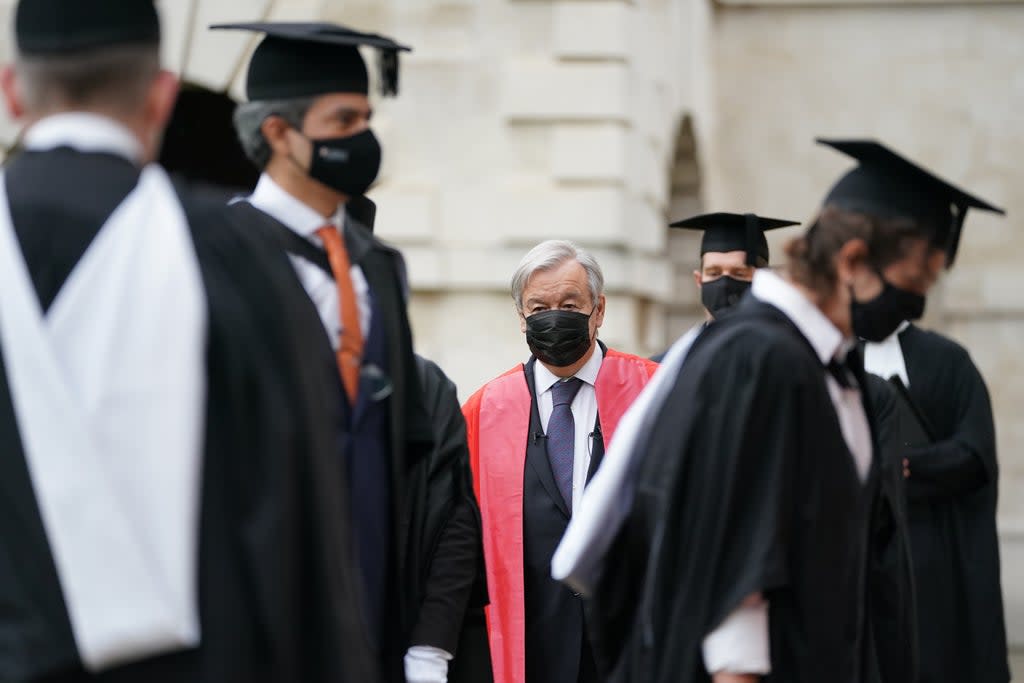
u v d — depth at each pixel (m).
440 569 13.09
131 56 8.10
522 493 15.73
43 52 8.00
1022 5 40.69
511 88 30.12
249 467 7.90
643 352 33.34
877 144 9.91
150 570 7.41
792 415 9.77
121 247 7.68
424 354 30.00
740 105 42.25
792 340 9.95
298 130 10.09
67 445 7.34
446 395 13.84
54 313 7.55
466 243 30.14
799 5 41.88
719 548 9.72
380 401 10.55
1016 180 40.66
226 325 7.93
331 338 10.23
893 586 12.79
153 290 7.65
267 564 7.77
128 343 7.54
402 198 29.97
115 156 8.03
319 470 8.14
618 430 10.67
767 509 9.66
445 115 30.31
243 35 27.92
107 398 7.45
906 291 10.12
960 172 41.00
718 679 9.70
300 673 8.00
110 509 7.34
